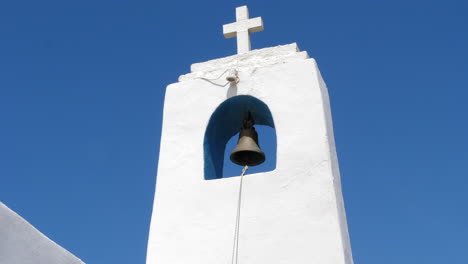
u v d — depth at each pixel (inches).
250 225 316.5
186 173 342.3
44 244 259.6
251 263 306.7
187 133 354.6
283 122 339.0
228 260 310.8
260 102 352.2
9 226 245.9
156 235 328.2
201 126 354.3
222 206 326.3
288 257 303.0
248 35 385.4
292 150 329.7
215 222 323.0
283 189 320.8
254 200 322.7
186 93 368.2
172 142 354.6
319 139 328.8
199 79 369.7
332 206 309.7
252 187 326.6
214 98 359.9
